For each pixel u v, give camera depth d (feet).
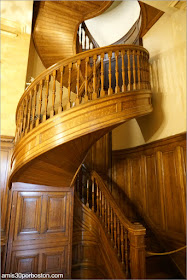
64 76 13.85
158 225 11.35
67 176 9.52
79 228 10.82
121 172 15.21
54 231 9.35
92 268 10.19
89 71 11.00
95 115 7.75
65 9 12.37
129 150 14.88
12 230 8.52
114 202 9.70
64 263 9.18
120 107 8.38
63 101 14.71
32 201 9.18
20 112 9.05
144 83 10.51
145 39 14.48
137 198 13.42
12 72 11.07
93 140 8.50
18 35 11.60
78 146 8.23
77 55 8.19
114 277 8.66
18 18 11.72
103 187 10.69
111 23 19.80
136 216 13.16
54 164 8.40
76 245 10.59
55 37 13.41
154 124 12.61
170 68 11.63
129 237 8.16
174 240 10.03
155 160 12.19
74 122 7.47
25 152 7.81
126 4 17.76
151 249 10.30
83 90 9.53
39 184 9.29
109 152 16.24
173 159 10.81
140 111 9.05
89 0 12.05
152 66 13.30
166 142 11.39
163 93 12.07
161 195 11.37
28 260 8.57
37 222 9.09
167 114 11.57
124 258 8.82
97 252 10.28
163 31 12.53
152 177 12.32
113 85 16.92
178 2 9.67
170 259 9.85
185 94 10.32
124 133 15.97
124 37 18.04
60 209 9.73
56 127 7.47
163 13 12.53
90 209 11.03
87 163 15.46
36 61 14.93
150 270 9.41
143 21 13.55
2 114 10.41
